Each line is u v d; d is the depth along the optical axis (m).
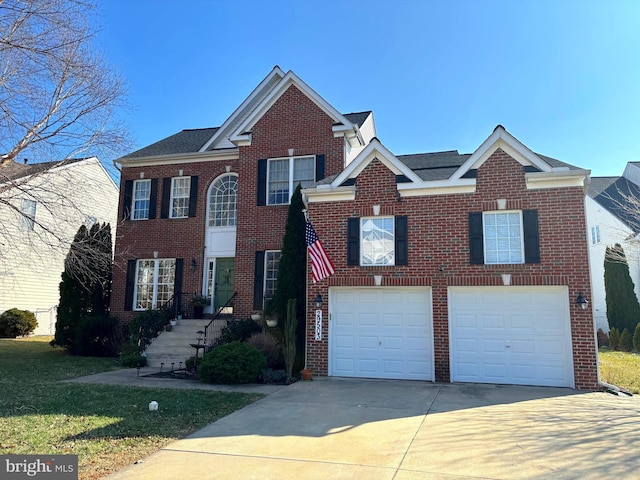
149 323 15.34
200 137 20.86
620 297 21.77
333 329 12.62
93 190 18.25
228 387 10.69
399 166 12.66
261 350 12.59
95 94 12.88
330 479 5.11
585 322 10.79
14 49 11.18
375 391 10.28
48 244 12.55
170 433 6.81
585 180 11.30
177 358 14.05
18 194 12.76
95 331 16.75
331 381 11.69
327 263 12.10
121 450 6.02
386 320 12.34
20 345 19.38
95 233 15.58
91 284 17.47
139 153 19.55
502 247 11.72
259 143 16.78
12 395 9.33
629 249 22.06
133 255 18.30
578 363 10.70
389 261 12.48
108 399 9.02
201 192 18.14
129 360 13.67
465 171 12.08
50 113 12.23
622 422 7.55
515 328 11.39
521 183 11.69
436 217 12.20
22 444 6.14
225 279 17.55
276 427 7.23
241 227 16.50
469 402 9.16
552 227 11.33
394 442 6.45
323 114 16.28
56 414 7.77
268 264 16.25
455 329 11.73
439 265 11.95
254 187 16.61
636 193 25.67
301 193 13.48
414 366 11.95
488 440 6.53
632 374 12.66
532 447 6.22
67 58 12.05
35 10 11.28
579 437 6.67
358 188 12.91
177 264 17.83
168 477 5.16
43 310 24.52
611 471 5.33
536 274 11.23
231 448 6.18
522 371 11.20
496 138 11.91
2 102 11.41
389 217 12.70
